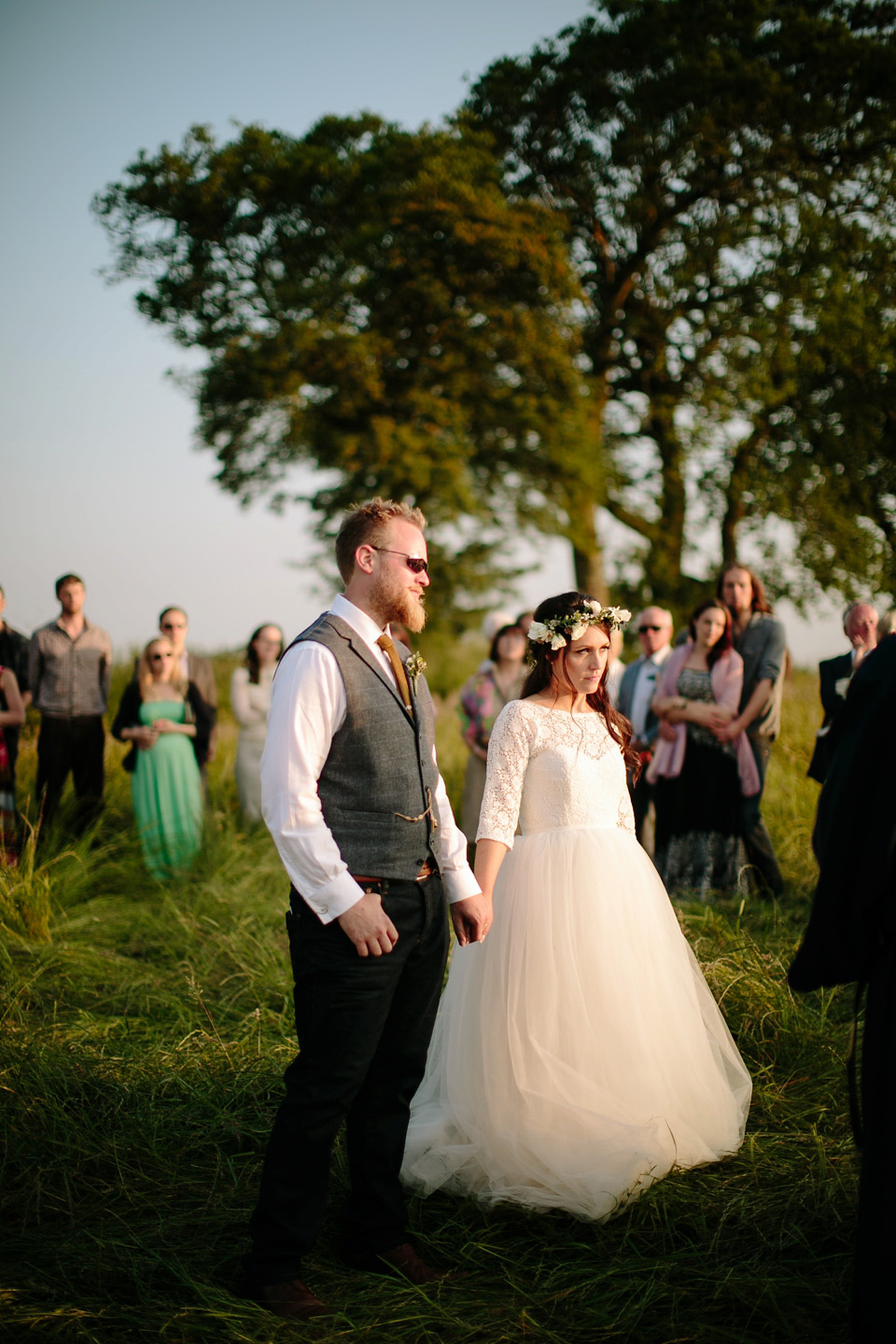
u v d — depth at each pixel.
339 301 16.34
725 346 17.12
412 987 2.38
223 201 16.86
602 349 18.58
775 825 6.89
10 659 7.03
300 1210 2.24
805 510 16.47
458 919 2.51
